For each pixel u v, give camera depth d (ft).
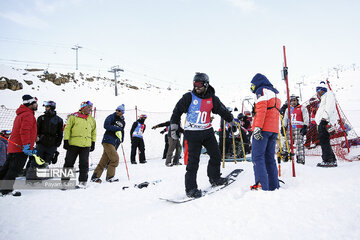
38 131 16.78
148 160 31.19
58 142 17.62
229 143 24.63
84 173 15.07
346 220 6.56
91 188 14.58
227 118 11.73
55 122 17.29
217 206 8.54
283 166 14.40
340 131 21.88
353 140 23.91
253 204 8.24
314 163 19.52
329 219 6.71
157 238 6.61
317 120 16.85
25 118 12.84
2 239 7.34
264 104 10.00
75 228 8.16
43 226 8.43
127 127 55.72
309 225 6.48
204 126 11.04
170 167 21.90
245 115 28.40
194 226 7.12
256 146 10.37
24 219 9.17
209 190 11.39
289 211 7.42
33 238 7.39
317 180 11.15
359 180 10.18
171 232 6.88
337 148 21.08
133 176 18.42
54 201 11.73
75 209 10.51
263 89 10.33
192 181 10.72
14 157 12.89
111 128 16.87
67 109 78.95
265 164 10.70
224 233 6.52
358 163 16.48
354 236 5.73
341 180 10.55
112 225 8.05
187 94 11.11
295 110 19.24
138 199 11.85
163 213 8.55
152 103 107.45
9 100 71.05
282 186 11.12
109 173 16.79
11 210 10.24
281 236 6.07
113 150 16.94
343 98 118.01
